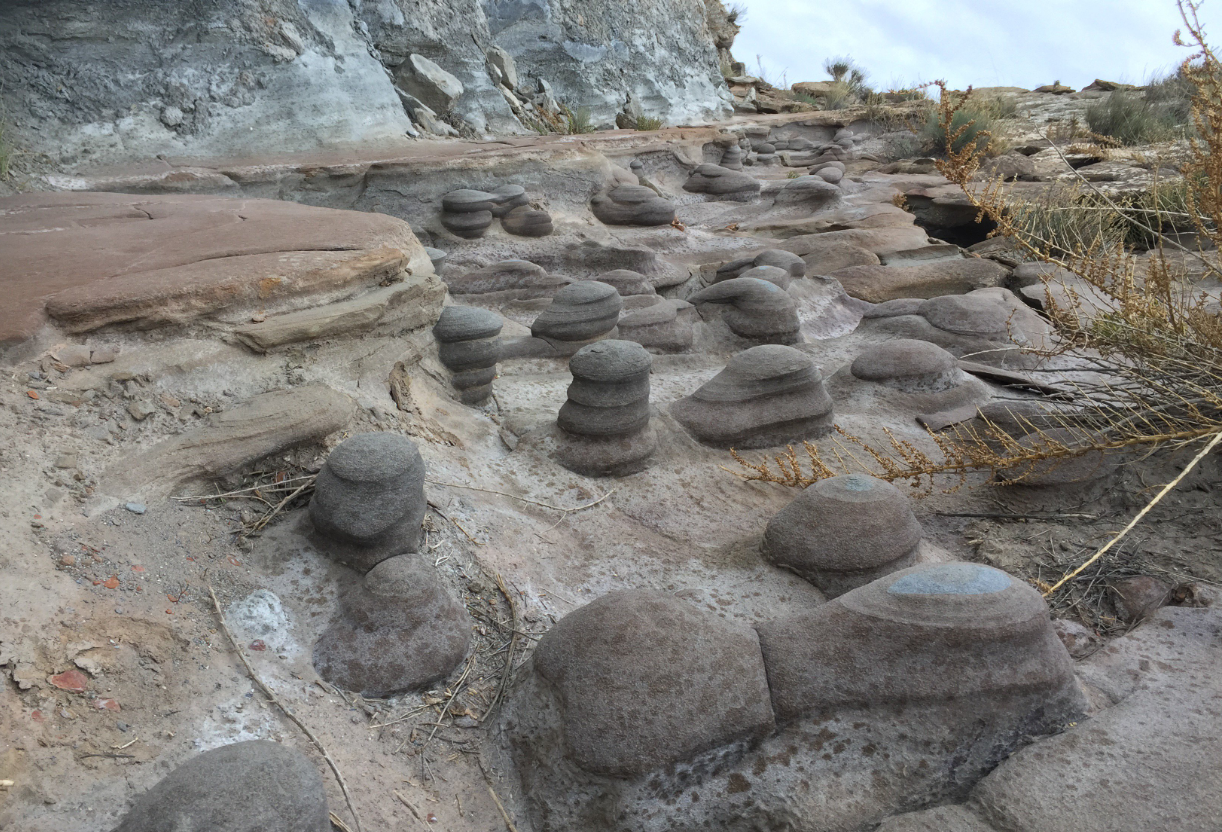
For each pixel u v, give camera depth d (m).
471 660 2.61
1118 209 4.20
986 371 5.21
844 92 22.75
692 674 2.19
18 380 2.78
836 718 2.22
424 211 7.57
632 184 9.45
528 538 3.24
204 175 6.82
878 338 6.02
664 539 3.46
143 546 2.58
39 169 6.66
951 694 2.19
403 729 2.37
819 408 4.32
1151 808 1.95
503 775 2.29
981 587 2.31
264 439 3.01
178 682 2.24
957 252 8.60
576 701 2.20
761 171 14.54
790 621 2.37
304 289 3.48
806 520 3.08
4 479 2.48
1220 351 3.59
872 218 9.63
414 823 2.11
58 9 7.18
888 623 2.25
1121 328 3.86
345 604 2.60
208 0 7.90
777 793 2.14
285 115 8.27
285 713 2.26
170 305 3.13
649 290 6.68
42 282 3.21
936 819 2.02
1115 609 2.96
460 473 3.54
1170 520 3.38
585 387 3.87
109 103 7.31
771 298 5.84
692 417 4.24
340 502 2.65
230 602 2.55
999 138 14.23
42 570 2.31
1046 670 2.24
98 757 1.97
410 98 9.88
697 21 18.64
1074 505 3.60
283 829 1.66
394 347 3.89
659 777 2.10
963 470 3.55
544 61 14.06
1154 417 3.74
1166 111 14.49
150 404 2.98
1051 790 2.02
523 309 6.43
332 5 9.01
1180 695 2.34
